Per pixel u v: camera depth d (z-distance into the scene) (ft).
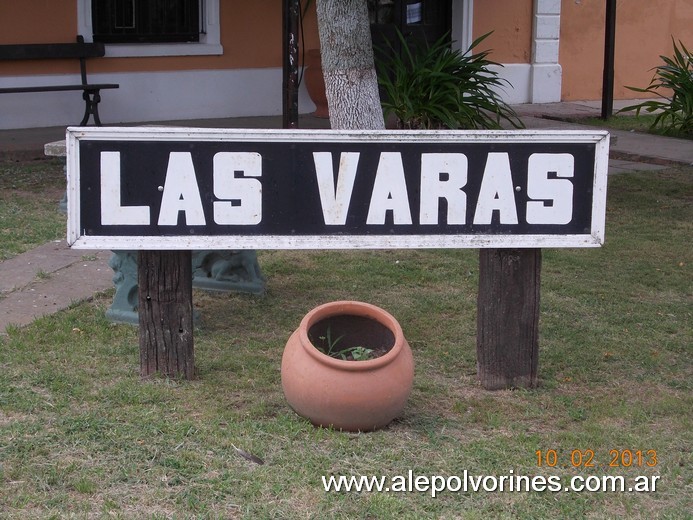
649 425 14.79
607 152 14.38
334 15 23.34
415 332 18.58
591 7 53.78
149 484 12.43
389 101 37.76
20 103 39.75
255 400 15.14
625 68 56.29
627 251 24.68
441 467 13.16
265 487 12.41
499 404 15.30
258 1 44.68
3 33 38.91
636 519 12.07
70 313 18.89
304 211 14.34
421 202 14.40
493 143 14.29
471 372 16.70
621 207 29.45
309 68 44.98
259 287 20.51
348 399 13.67
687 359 17.60
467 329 18.84
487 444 13.89
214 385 15.64
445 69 37.96
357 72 23.65
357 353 14.64
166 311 15.55
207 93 44.21
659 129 43.86
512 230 14.58
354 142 14.19
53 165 33.73
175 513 11.76
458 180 14.37
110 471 12.69
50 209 27.27
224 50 44.32
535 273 15.53
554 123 45.42
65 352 16.80
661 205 29.81
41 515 11.59
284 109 33.96
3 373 15.75
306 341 14.03
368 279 21.85
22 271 21.44
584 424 14.62
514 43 51.70
